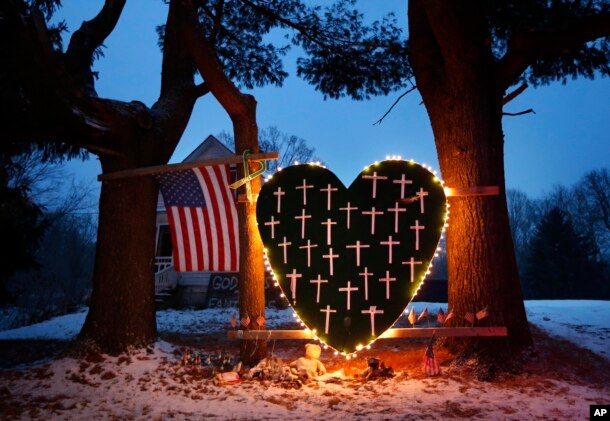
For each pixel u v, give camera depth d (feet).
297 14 40.01
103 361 25.07
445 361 23.21
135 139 28.53
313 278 22.06
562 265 125.29
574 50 32.48
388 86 41.37
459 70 24.85
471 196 23.86
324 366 25.48
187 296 62.08
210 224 25.31
